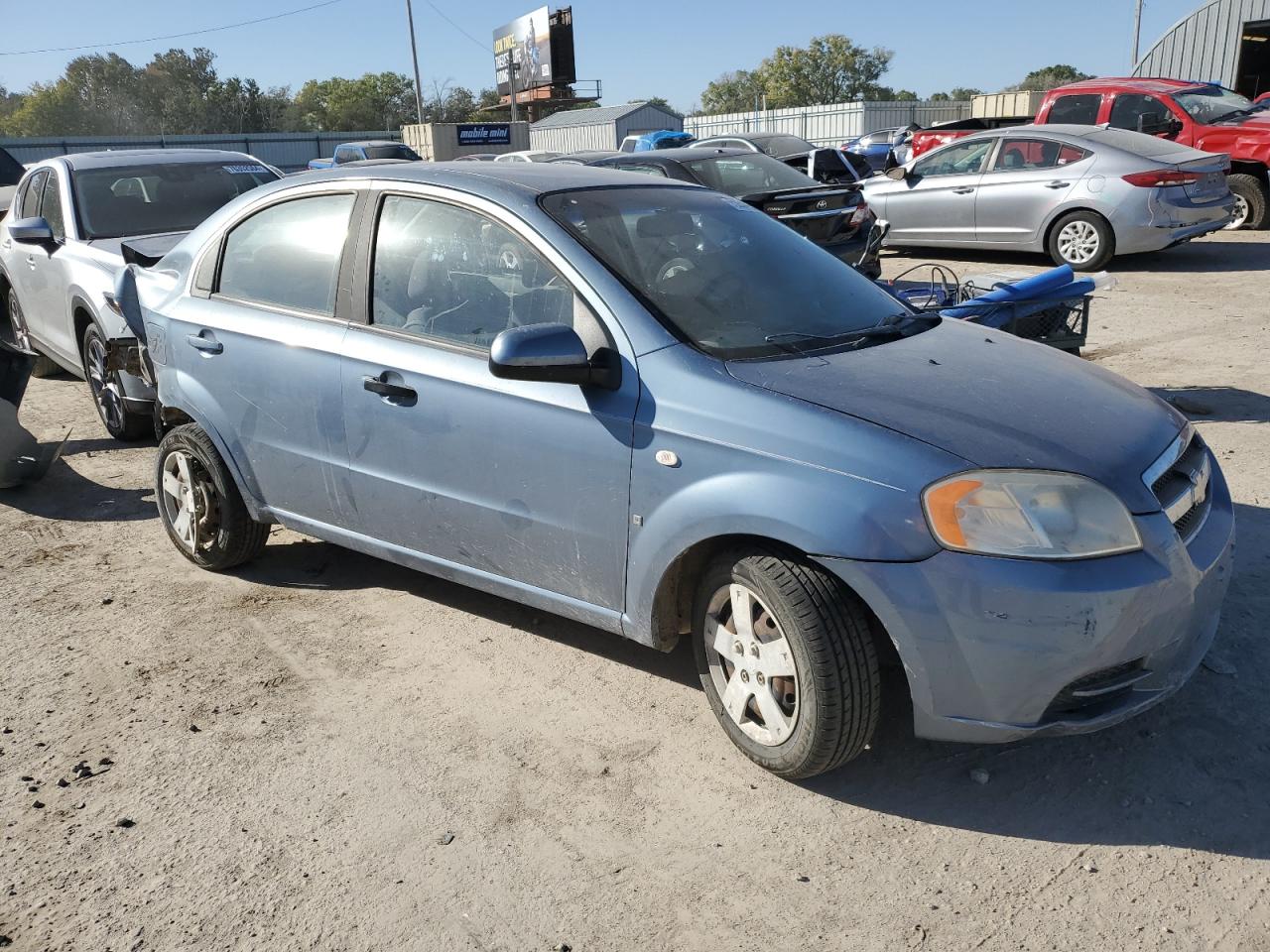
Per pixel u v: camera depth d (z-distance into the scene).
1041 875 2.67
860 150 22.44
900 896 2.61
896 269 12.70
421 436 3.63
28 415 7.62
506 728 3.41
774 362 3.13
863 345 3.36
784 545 2.90
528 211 3.46
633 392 3.12
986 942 2.46
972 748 3.21
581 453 3.22
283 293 4.14
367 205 3.90
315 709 3.57
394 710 3.55
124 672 3.87
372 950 2.51
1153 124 14.02
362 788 3.12
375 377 3.71
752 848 2.81
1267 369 7.32
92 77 73.69
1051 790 2.99
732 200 4.16
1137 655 2.73
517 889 2.69
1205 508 3.09
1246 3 21.78
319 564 4.80
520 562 3.52
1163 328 8.78
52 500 5.84
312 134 47.78
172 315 4.52
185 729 3.48
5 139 42.38
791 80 92.12
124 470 6.31
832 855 2.77
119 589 4.61
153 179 7.55
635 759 3.22
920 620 2.67
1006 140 12.10
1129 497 2.73
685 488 2.99
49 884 2.77
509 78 64.62
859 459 2.74
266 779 3.18
